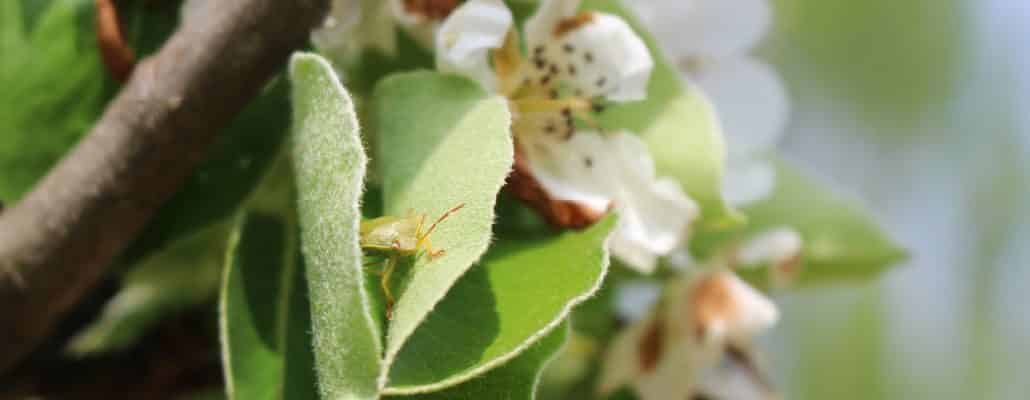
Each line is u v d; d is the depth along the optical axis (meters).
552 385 0.25
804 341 0.40
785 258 0.23
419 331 0.15
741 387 0.24
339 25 0.18
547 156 0.18
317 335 0.15
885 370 0.40
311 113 0.15
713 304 0.22
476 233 0.15
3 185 0.18
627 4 0.21
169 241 0.18
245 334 0.17
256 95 0.17
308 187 0.16
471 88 0.16
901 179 0.43
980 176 0.43
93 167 0.16
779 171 0.25
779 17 0.42
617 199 0.18
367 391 0.14
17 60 0.18
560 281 0.16
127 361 0.23
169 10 0.19
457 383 0.15
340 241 0.14
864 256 0.25
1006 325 0.42
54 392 0.22
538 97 0.18
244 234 0.18
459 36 0.17
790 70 0.43
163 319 0.23
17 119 0.18
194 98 0.16
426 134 0.16
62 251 0.17
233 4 0.16
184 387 0.23
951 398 0.41
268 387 0.17
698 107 0.19
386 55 0.18
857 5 0.42
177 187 0.17
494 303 0.16
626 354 0.23
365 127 0.17
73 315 0.22
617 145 0.18
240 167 0.18
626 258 0.18
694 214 0.18
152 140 0.16
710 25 0.23
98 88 0.19
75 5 0.19
